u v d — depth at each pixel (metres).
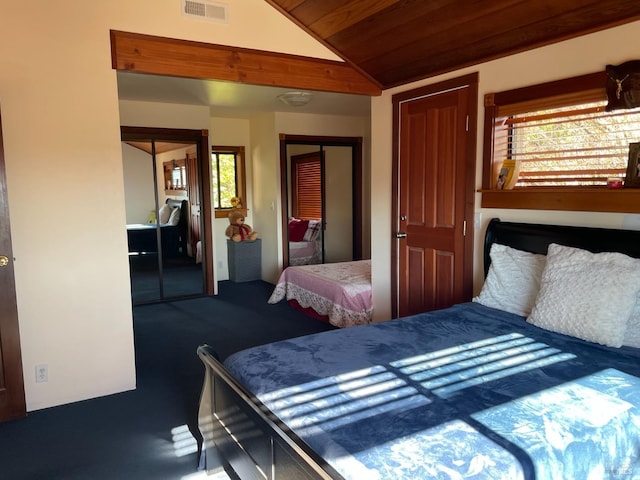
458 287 3.36
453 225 3.37
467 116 3.20
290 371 1.86
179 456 2.34
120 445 2.44
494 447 1.29
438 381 1.74
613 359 1.93
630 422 1.45
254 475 1.68
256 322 4.68
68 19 2.72
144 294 5.53
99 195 2.90
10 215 2.66
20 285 2.73
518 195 2.84
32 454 2.36
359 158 6.77
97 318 2.96
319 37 3.51
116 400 2.96
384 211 4.04
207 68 3.11
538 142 2.86
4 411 2.68
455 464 1.22
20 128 2.65
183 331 4.42
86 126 2.82
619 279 2.08
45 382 2.85
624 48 2.31
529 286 2.58
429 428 1.40
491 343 2.14
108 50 2.83
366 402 1.58
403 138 3.77
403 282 3.89
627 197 2.29
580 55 2.50
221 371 1.88
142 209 5.43
